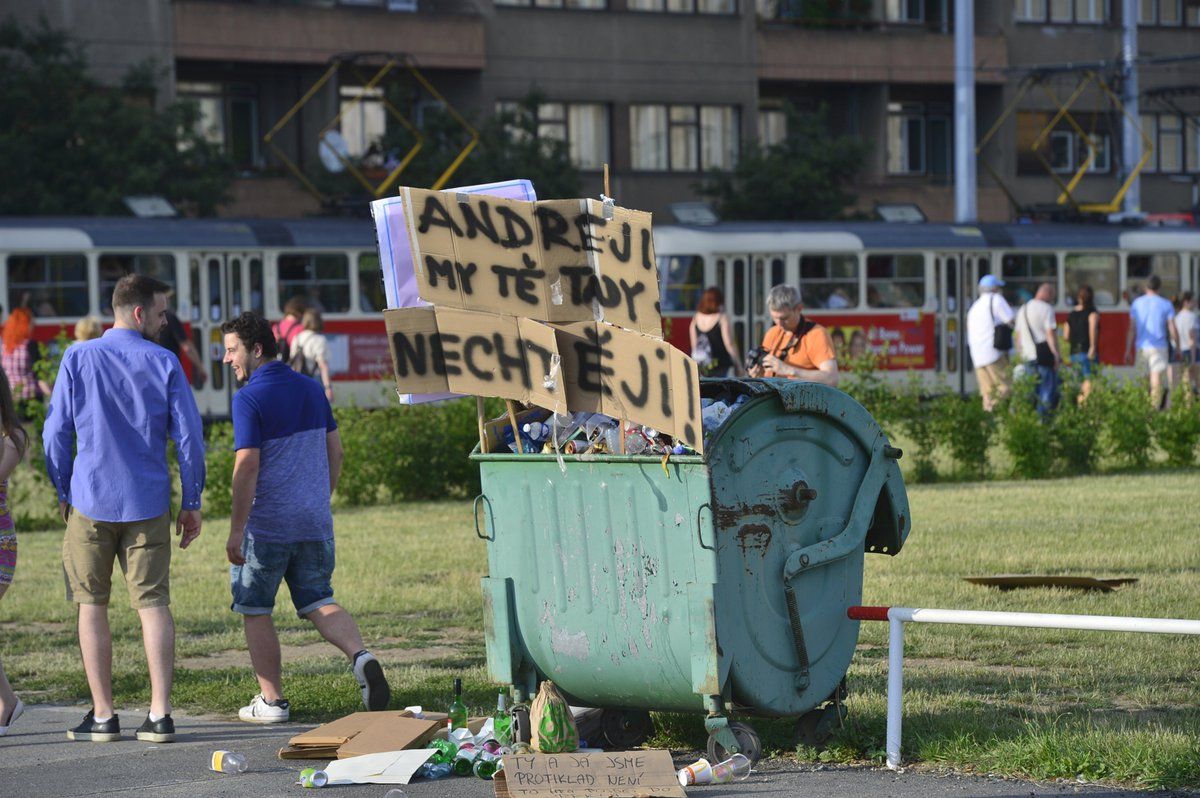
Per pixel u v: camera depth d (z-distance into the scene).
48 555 27.66
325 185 72.81
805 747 13.26
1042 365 41.41
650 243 12.32
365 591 22.70
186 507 14.87
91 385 14.56
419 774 12.84
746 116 88.19
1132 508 30.02
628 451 12.61
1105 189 98.38
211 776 13.05
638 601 12.50
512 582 13.13
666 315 60.50
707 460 12.12
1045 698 15.08
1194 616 18.97
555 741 12.57
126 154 63.94
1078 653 17.22
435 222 13.07
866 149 81.00
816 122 81.19
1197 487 33.78
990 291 43.56
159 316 15.10
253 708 15.34
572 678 13.02
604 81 84.75
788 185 78.56
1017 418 37.41
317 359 36.59
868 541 14.09
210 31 74.38
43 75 64.25
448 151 73.00
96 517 14.45
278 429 15.29
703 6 87.31
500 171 73.06
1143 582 21.42
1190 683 15.72
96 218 54.38
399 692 16.12
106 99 64.62
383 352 58.22
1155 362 49.22
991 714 14.26
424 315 13.12
